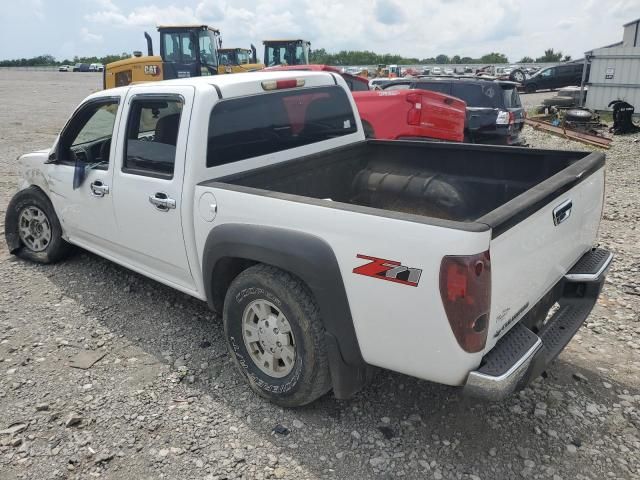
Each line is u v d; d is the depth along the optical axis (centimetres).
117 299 468
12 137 1427
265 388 324
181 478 275
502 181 412
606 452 289
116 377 358
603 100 1942
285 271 302
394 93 814
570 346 392
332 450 292
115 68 1627
